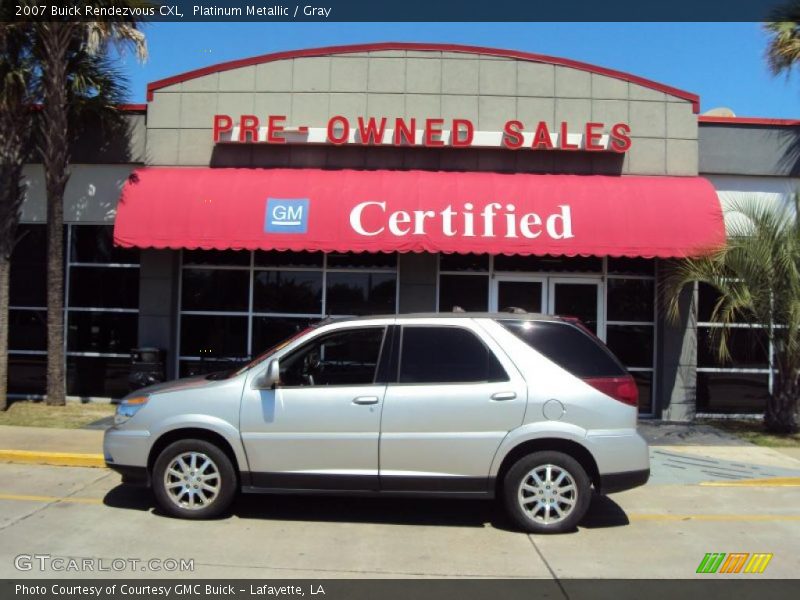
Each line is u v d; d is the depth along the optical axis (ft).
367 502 24.67
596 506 25.02
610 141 40.78
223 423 21.63
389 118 41.57
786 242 35.17
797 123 42.09
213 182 39.27
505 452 20.94
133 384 39.50
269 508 23.72
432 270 41.24
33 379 43.65
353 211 37.88
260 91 41.86
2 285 38.68
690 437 36.45
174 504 22.07
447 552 19.72
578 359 21.61
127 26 39.11
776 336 36.40
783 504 25.63
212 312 42.50
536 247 37.17
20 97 38.32
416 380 21.44
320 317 42.16
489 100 41.65
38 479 26.99
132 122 42.75
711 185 39.58
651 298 42.09
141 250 41.88
